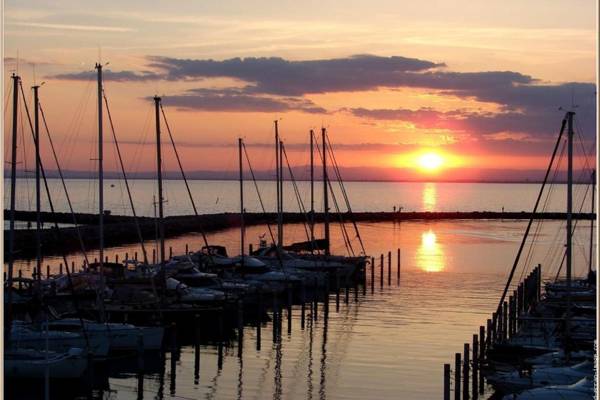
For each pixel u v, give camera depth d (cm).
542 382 2766
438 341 3856
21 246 7469
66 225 10688
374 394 2986
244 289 4747
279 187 6581
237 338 3953
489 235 10569
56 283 4312
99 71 4041
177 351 3669
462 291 5509
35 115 3762
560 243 9306
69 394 2973
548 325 3766
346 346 3766
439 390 3033
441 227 12131
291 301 4781
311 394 2981
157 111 4631
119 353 3359
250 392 3011
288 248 7250
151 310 3947
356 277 5762
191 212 16250
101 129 3994
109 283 4400
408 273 6550
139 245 8700
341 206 19962
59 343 3169
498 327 3841
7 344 3098
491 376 2870
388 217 13738
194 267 5019
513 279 6153
